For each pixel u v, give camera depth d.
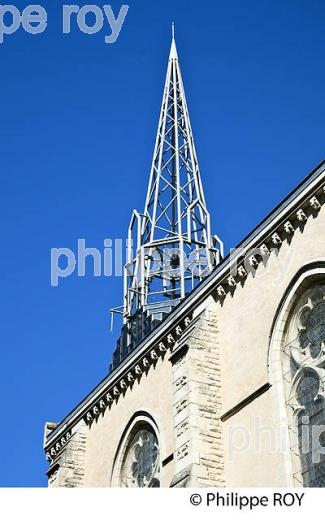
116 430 67.06
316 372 49.84
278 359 52.44
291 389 51.19
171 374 61.84
